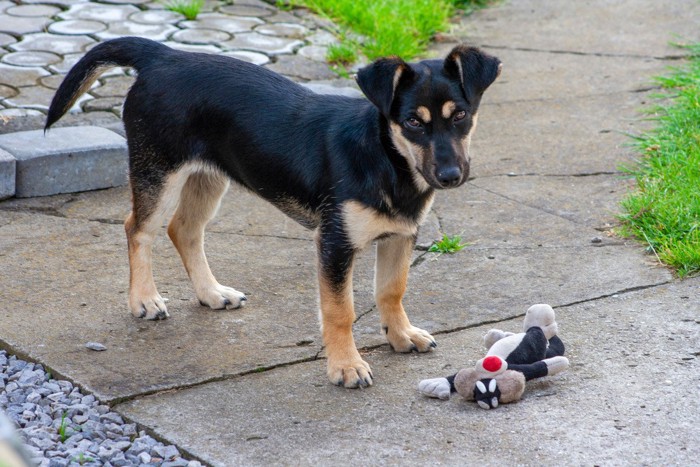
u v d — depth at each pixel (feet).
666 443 19.62
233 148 23.95
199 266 26.21
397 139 21.50
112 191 33.17
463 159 21.38
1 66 40.50
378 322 25.49
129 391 21.74
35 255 28.35
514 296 26.61
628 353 23.34
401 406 21.36
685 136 35.60
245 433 20.25
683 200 30.68
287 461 19.22
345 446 19.74
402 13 48.01
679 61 45.19
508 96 41.88
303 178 22.86
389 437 20.08
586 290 26.78
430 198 22.71
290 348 23.99
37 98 37.70
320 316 22.74
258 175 23.79
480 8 53.52
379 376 22.76
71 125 35.55
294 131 23.11
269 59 42.96
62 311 25.36
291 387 22.20
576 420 20.56
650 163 34.27
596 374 22.43
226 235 30.45
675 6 53.01
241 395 21.77
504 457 19.27
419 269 28.32
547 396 21.57
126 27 45.60
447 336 24.62
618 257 28.76
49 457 19.24
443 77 21.44
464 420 20.68
